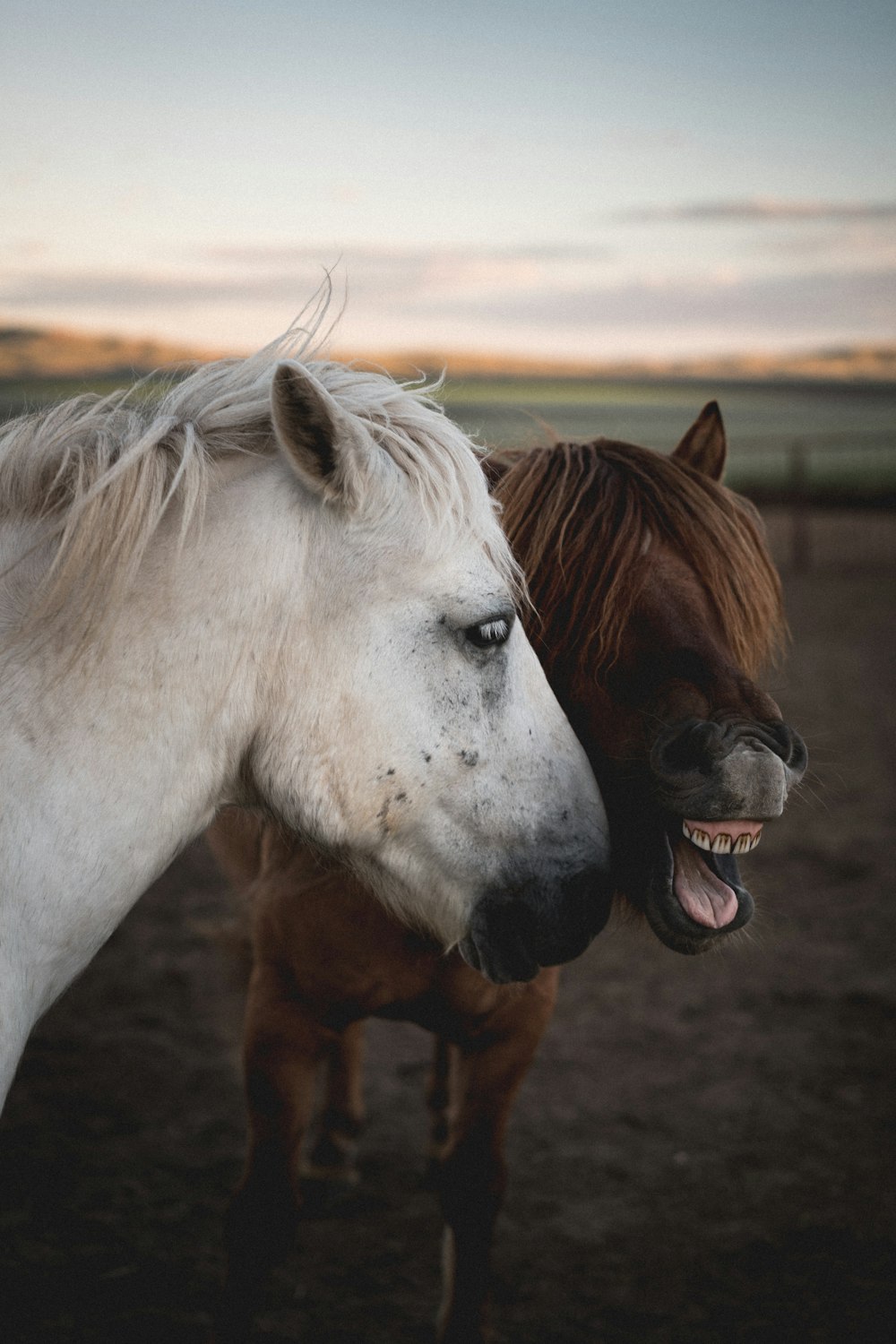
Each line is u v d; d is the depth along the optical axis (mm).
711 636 1896
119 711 1506
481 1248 2213
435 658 1642
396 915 1831
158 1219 2852
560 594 2006
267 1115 2176
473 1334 2217
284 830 1801
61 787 1476
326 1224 2930
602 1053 3809
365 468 1566
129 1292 2557
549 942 1737
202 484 1558
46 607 1482
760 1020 4035
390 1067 3797
